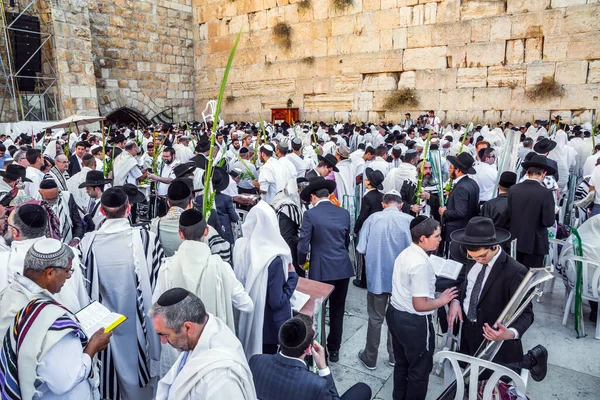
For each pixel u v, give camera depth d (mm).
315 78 19625
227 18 21938
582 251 4246
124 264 2861
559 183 7664
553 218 4332
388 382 3748
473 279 2926
